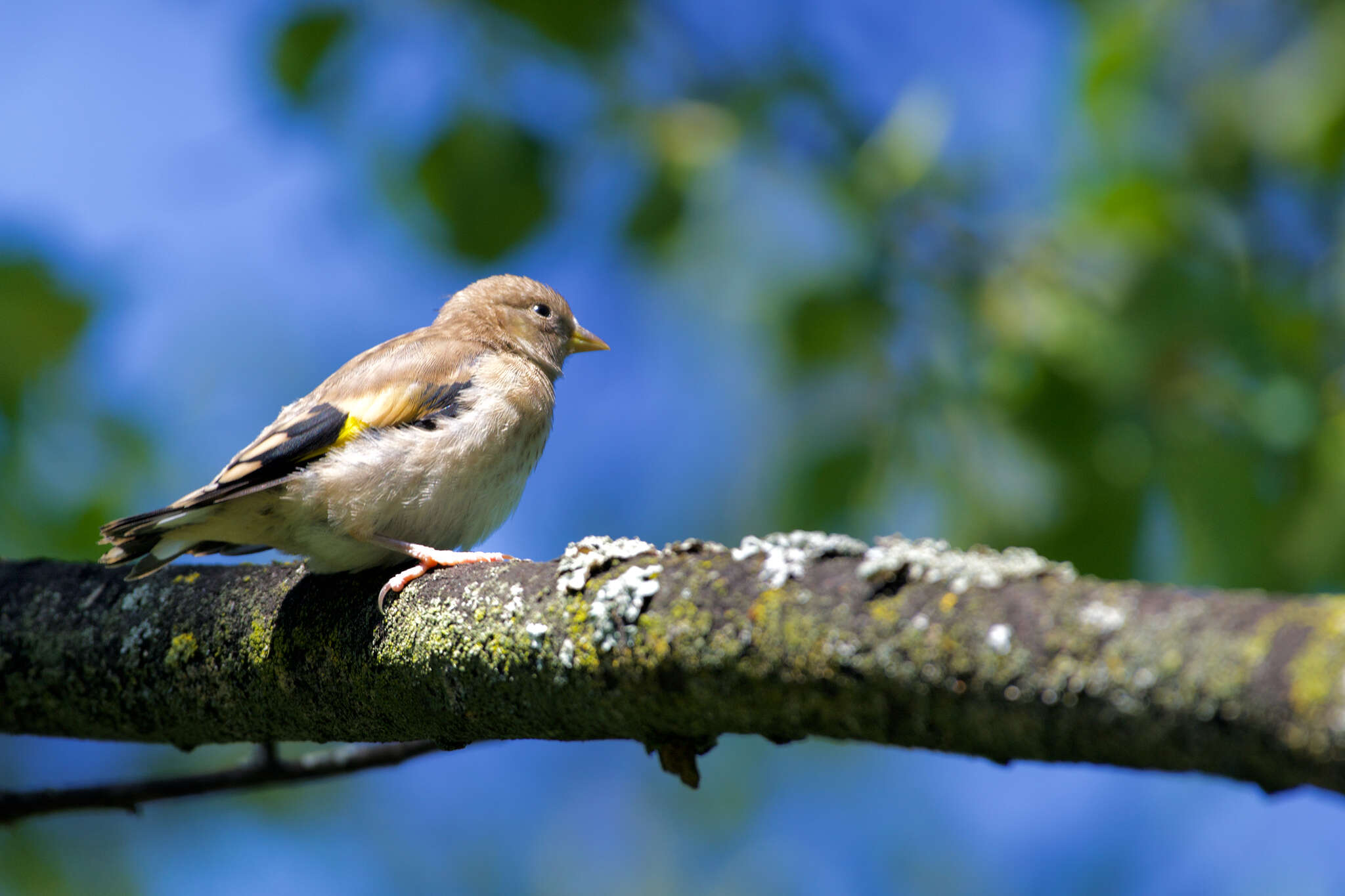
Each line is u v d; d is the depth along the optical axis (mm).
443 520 9094
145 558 8719
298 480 8656
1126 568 10047
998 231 10867
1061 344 10156
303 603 7523
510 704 6176
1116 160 11711
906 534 10609
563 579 5918
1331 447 10047
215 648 7824
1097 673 4312
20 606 8703
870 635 4805
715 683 5230
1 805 8844
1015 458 10375
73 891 13195
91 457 11672
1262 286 10938
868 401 10781
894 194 10609
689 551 5672
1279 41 12805
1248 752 4047
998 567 4777
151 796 8961
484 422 9219
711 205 10883
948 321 10680
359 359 9758
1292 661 3953
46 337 11203
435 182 10719
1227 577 10062
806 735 5246
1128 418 10188
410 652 6617
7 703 8578
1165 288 10219
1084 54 11938
